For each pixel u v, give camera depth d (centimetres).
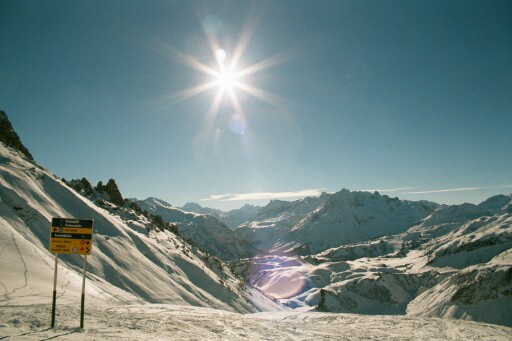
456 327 2738
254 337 1819
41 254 2989
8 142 6356
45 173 5425
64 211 4706
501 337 2406
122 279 4138
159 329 1540
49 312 1627
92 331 1326
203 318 2139
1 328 1220
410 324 2866
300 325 2470
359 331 2422
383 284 16888
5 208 3669
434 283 16125
